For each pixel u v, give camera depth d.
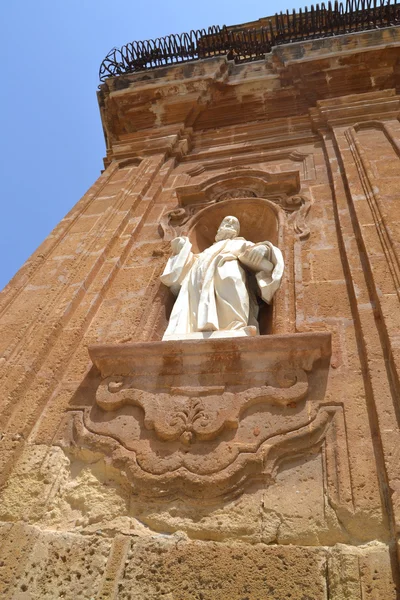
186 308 4.66
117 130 10.12
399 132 7.29
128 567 2.82
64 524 3.18
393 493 2.86
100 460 3.53
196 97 9.50
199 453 3.40
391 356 3.60
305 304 4.69
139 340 4.61
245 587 2.64
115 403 3.80
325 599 2.53
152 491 3.25
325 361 3.91
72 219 6.65
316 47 9.35
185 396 3.74
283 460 3.34
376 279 4.37
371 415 3.43
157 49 10.77
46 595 2.76
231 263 5.03
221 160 8.46
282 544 2.87
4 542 3.00
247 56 11.47
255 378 3.79
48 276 5.41
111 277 5.53
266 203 6.62
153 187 7.74
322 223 5.92
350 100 8.67
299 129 8.82
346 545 2.78
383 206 5.36
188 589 2.67
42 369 4.22
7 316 4.81
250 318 4.86
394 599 2.47
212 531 2.99
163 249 5.98
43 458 3.55
